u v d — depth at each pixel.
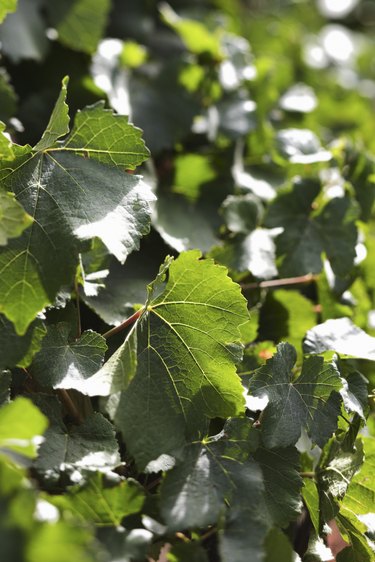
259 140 0.85
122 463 0.60
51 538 0.51
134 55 0.87
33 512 0.52
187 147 0.85
